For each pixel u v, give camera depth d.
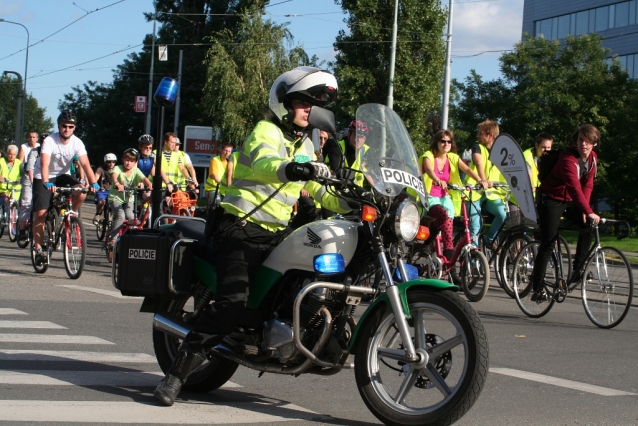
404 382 4.52
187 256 5.08
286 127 4.86
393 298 4.41
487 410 5.13
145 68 67.88
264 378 5.93
